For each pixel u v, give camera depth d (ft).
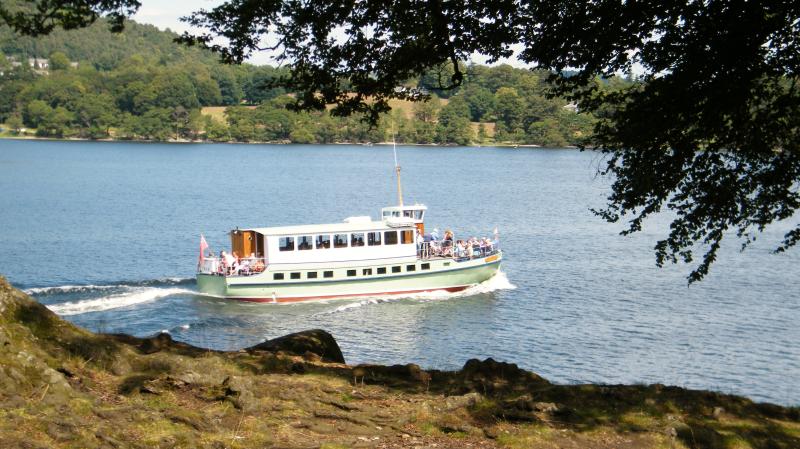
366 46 68.03
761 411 51.72
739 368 136.05
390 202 431.02
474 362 57.00
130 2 65.41
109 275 220.02
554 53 64.34
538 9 63.26
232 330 167.84
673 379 130.41
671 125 61.57
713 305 182.19
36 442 32.60
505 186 530.27
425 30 65.77
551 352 146.41
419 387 51.57
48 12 71.05
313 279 194.70
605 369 135.85
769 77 62.08
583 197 461.37
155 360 46.37
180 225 327.47
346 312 183.73
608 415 47.88
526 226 332.80
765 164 62.90
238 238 198.80
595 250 265.54
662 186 63.72
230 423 40.06
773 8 57.62
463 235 308.60
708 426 47.19
